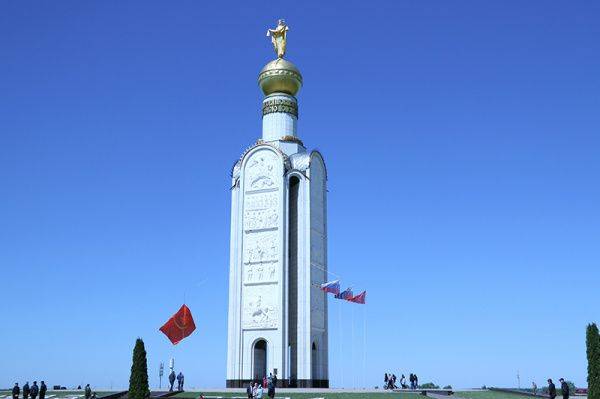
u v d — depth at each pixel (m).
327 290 88.38
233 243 94.62
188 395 72.56
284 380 87.06
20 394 81.88
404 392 76.00
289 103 99.94
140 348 61.53
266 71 100.00
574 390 81.62
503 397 69.62
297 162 95.25
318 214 97.00
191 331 81.00
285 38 102.44
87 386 68.00
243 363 89.75
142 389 60.50
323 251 97.50
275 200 93.38
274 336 88.69
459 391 80.50
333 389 82.06
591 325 52.47
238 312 91.25
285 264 90.69
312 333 90.25
